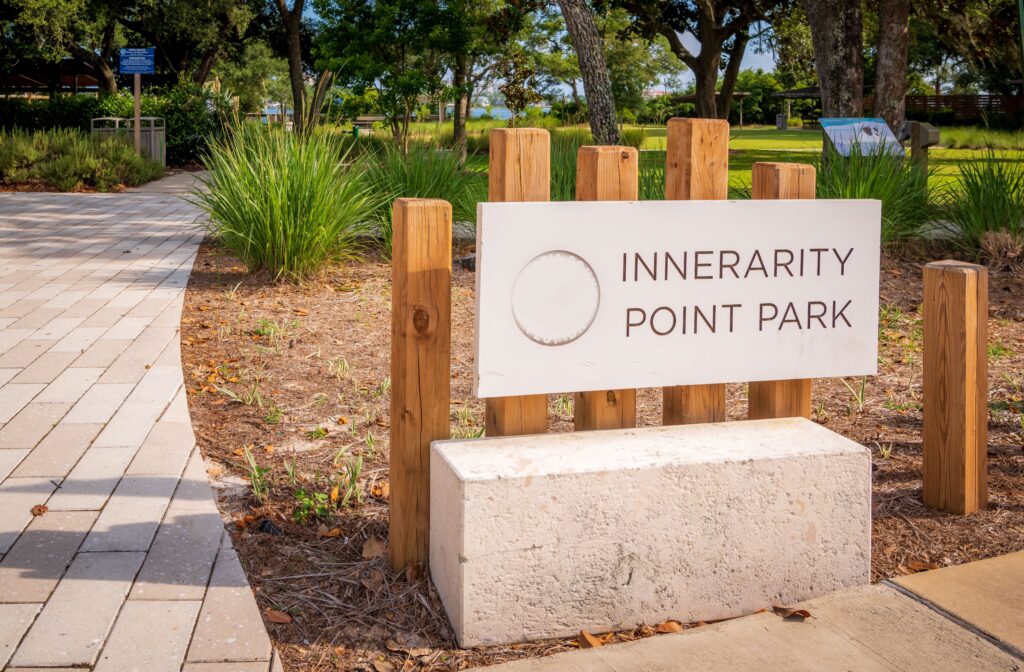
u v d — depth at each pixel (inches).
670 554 114.5
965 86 1658.5
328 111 398.3
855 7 548.1
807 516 119.0
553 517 109.3
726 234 121.9
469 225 415.2
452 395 206.8
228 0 1321.4
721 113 1360.7
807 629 112.3
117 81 1610.5
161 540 130.5
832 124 428.5
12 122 1068.5
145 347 240.5
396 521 121.9
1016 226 355.6
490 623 109.3
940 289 143.3
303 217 334.0
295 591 118.8
